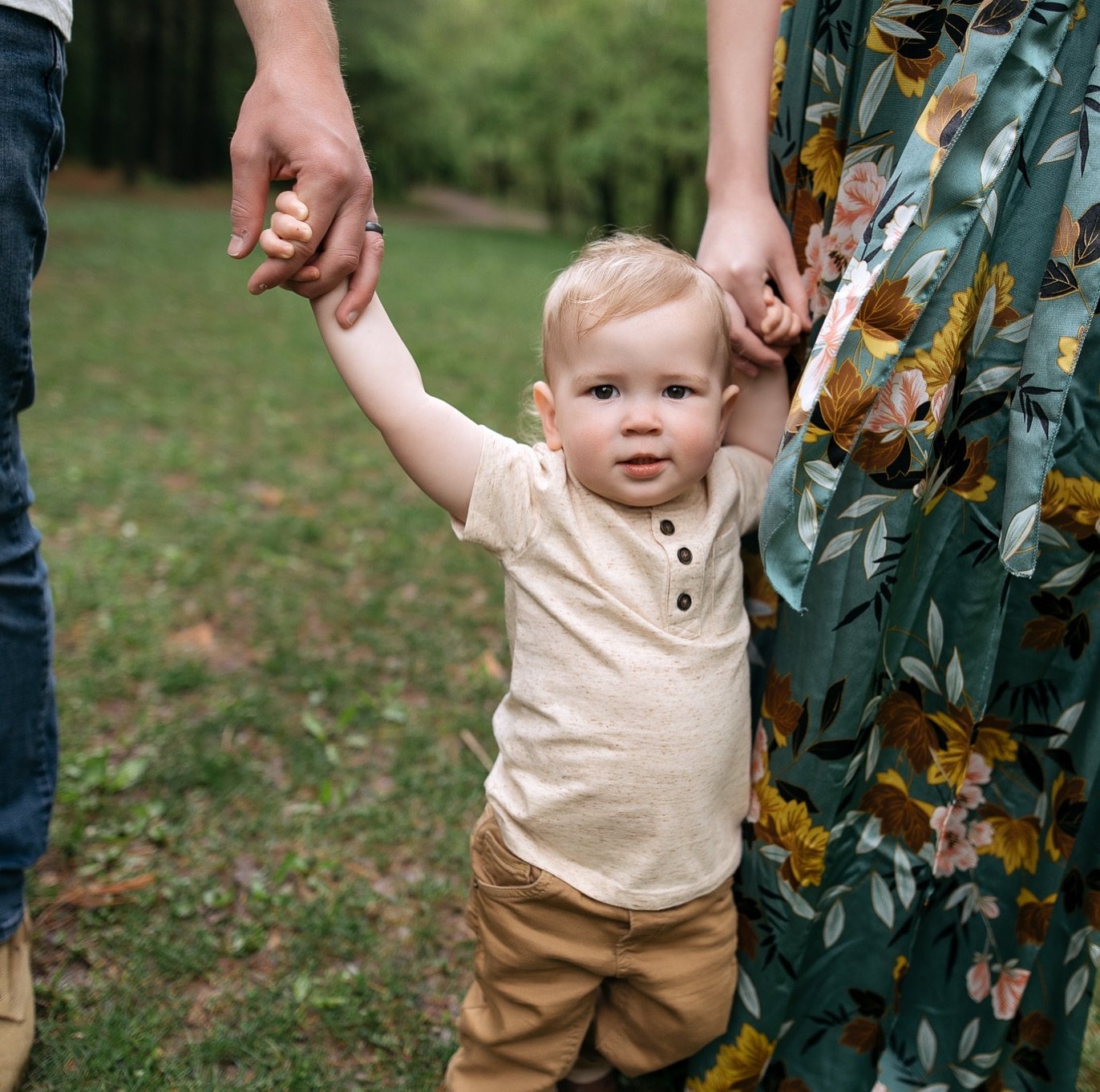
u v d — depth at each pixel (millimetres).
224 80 28312
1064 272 1275
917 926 1555
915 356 1308
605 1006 1587
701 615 1411
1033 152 1273
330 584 3561
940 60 1310
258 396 6426
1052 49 1229
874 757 1487
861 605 1384
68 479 4395
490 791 1478
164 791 2336
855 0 1393
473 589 3607
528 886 1411
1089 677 1418
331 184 1264
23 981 1635
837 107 1451
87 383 6340
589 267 1414
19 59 1364
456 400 6758
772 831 1491
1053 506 1383
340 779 2457
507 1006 1497
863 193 1418
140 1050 1681
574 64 28438
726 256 1502
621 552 1396
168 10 25594
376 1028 1776
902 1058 1614
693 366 1378
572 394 1401
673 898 1415
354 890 2086
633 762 1364
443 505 1441
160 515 4090
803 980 1569
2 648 1530
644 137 25719
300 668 2941
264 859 2164
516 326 10664
